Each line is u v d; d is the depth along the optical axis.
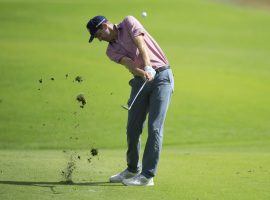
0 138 46.44
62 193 22.17
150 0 132.62
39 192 22.27
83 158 32.25
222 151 40.22
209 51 94.19
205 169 28.58
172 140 48.38
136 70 23.28
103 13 117.38
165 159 32.38
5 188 22.83
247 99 63.31
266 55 93.94
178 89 65.12
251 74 76.88
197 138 49.38
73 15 114.44
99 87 62.00
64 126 50.12
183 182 24.91
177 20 119.75
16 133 47.81
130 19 23.81
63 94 58.81
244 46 101.62
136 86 24.16
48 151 39.69
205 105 59.75
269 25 123.56
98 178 25.52
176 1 135.62
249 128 53.22
